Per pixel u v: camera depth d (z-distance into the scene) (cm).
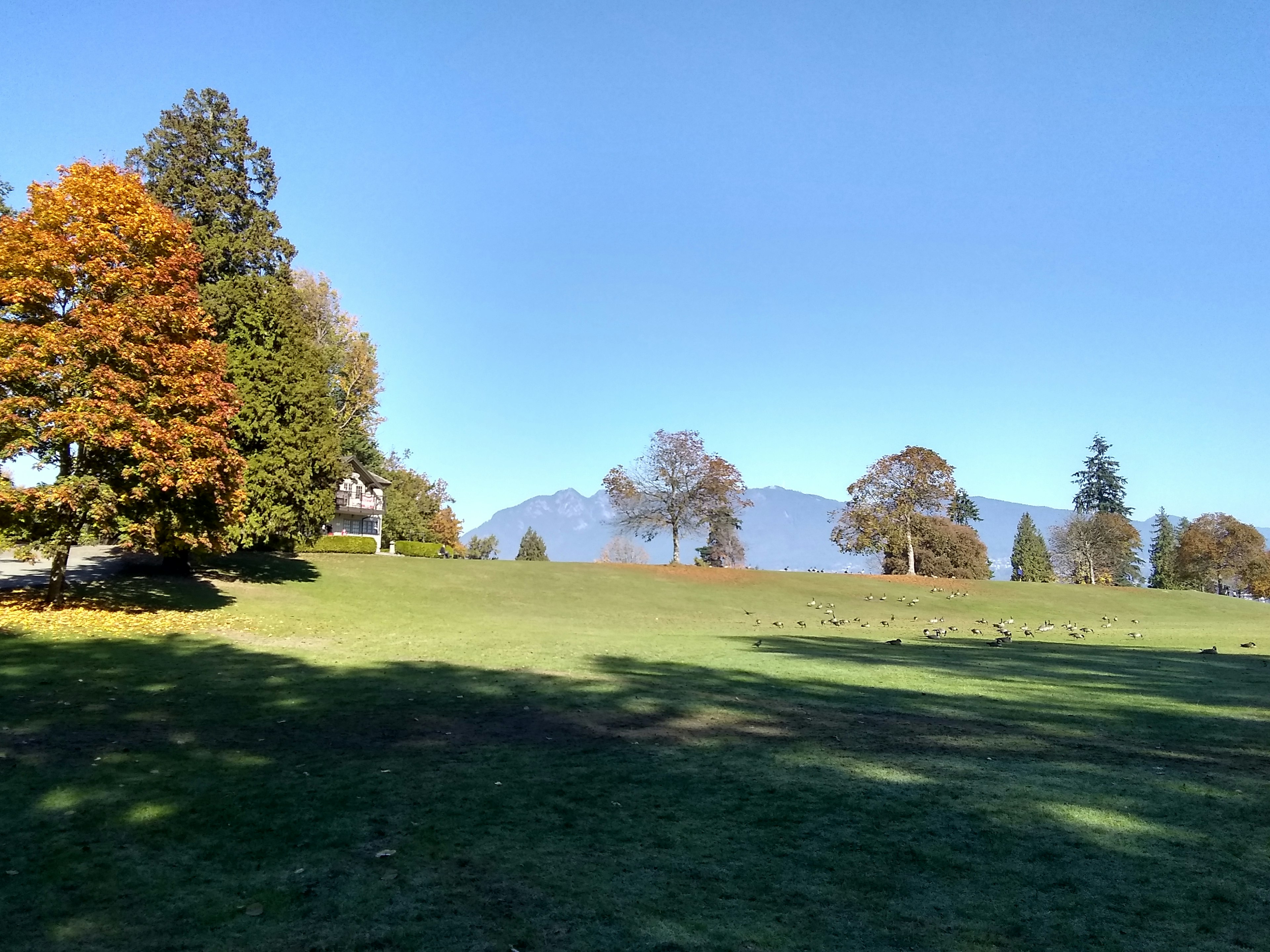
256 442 2861
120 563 2850
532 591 3903
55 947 412
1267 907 504
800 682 1471
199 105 3503
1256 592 8594
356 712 1059
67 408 1716
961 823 661
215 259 3231
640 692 1297
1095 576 8838
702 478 5959
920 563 7606
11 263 1748
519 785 745
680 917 474
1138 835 637
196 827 602
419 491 7850
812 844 606
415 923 455
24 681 1128
